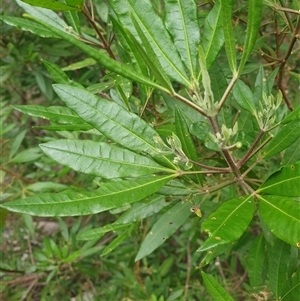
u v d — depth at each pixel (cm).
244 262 55
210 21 23
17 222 76
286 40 49
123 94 28
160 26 22
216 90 28
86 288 72
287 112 35
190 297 61
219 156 34
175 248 73
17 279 67
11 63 69
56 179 68
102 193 22
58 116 29
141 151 24
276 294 28
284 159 28
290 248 28
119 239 36
